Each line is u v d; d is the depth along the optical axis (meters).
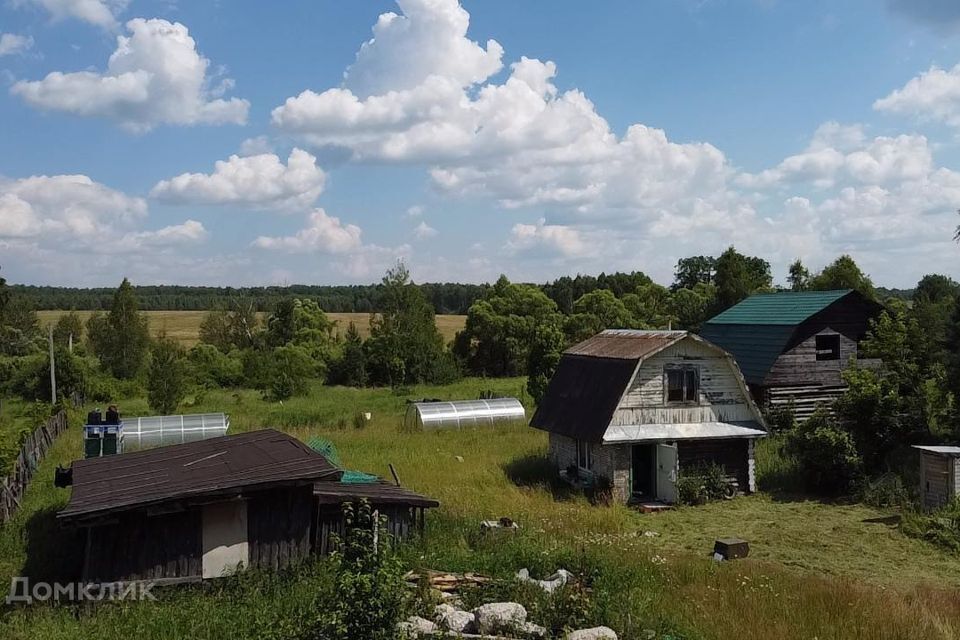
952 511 20.47
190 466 15.53
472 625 10.99
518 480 24.69
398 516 15.38
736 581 14.11
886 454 26.27
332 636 8.89
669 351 25.03
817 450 24.61
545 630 10.87
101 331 74.50
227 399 52.00
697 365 25.31
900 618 12.35
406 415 35.62
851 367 30.39
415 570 13.27
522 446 29.64
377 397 52.72
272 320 87.44
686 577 14.41
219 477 13.98
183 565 13.13
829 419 26.80
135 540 12.96
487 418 34.72
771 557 17.86
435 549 15.06
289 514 13.82
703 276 101.19
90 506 12.94
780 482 25.84
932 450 21.83
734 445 25.44
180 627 11.09
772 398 32.53
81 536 15.80
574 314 74.88
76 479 15.73
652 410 24.77
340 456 26.25
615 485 23.91
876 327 30.72
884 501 22.95
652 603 12.45
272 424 35.28
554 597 11.94
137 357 67.75
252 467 14.65
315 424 35.62
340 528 14.63
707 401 25.38
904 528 20.16
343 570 9.38
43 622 11.31
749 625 11.84
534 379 41.41
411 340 65.62
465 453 28.09
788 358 32.59
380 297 68.94
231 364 66.75
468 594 12.34
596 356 27.05
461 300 183.88
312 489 14.06
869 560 17.81
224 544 13.39
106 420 27.83
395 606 9.03
